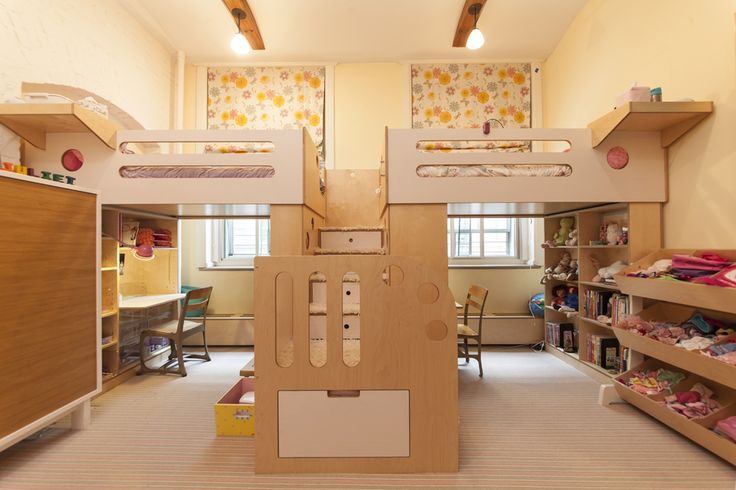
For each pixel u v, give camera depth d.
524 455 1.78
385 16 3.39
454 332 1.64
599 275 2.91
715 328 1.96
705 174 2.12
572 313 3.25
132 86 3.29
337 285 1.63
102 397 2.58
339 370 1.63
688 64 2.21
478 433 2.01
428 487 1.54
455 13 3.37
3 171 1.54
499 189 2.38
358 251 2.75
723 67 2.00
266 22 3.46
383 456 1.63
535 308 3.90
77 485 1.56
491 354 3.65
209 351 3.82
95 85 2.84
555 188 2.38
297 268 1.64
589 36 3.22
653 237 2.41
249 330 3.94
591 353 3.05
